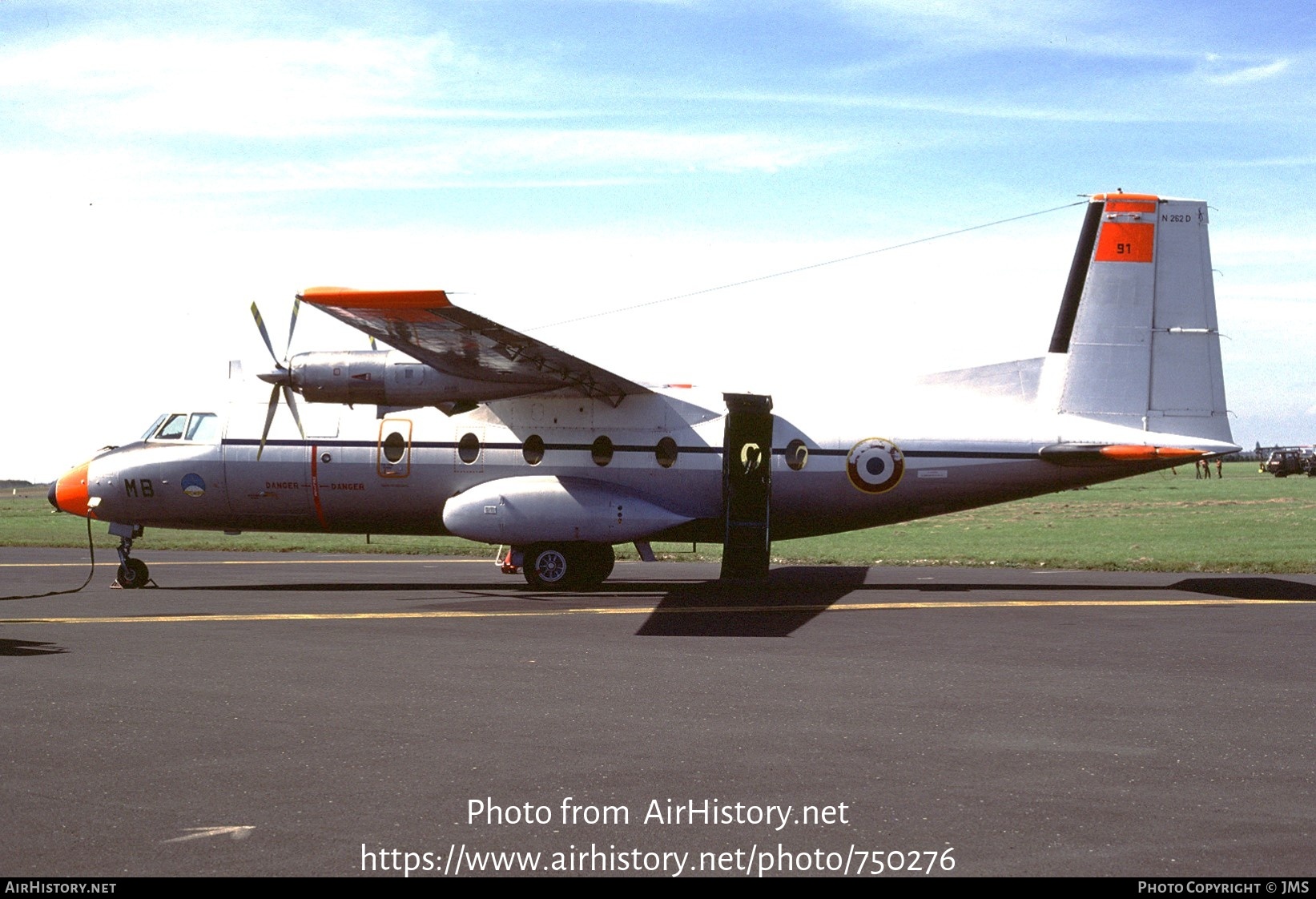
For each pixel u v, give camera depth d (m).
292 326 18.91
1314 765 7.30
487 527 18.38
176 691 9.80
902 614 15.49
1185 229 18.86
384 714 8.89
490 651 12.15
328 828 6.05
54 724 8.49
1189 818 6.17
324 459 19.38
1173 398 18.73
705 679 10.45
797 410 19.19
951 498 18.95
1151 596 17.84
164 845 5.73
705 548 32.16
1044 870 5.40
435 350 17.27
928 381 19.42
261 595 18.31
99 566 25.64
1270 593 18.28
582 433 18.91
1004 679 10.46
